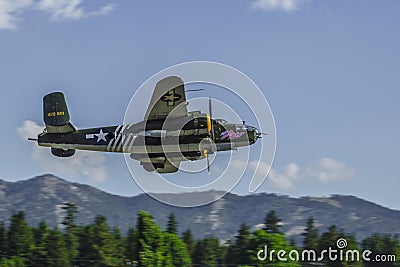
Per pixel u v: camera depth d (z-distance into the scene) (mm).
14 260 72875
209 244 71062
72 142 69625
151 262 67125
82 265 74125
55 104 70438
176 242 69000
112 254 74375
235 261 69312
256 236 69250
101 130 67375
